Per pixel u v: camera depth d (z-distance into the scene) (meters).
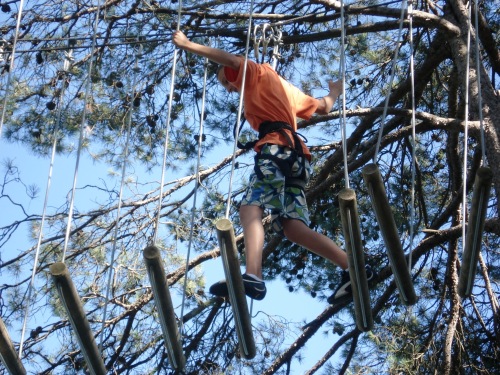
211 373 11.80
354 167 11.64
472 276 6.00
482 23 11.51
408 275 6.02
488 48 11.88
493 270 12.69
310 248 7.02
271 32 8.40
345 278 6.88
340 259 6.92
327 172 12.14
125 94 12.09
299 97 7.77
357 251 5.80
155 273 5.65
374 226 12.77
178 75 12.24
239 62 7.30
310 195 11.91
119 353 11.74
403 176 13.23
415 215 13.41
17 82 11.88
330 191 12.80
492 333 12.05
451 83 12.41
